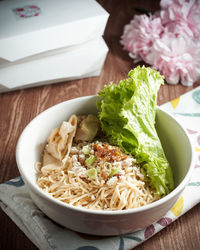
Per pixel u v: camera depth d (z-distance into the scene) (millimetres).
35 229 454
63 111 518
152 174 465
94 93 671
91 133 508
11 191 494
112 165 466
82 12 641
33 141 492
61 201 430
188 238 462
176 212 469
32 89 674
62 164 481
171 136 501
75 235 449
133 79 480
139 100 481
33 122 487
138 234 450
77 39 636
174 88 684
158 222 461
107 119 496
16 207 475
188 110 608
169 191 469
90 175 458
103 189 456
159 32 716
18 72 635
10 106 639
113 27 821
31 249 456
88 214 401
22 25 610
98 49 664
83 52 656
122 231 428
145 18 711
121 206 448
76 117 520
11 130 599
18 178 515
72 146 511
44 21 619
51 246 438
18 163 441
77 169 468
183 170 468
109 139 502
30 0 677
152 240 460
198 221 479
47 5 663
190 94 638
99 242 443
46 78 662
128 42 742
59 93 669
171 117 495
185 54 675
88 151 485
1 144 577
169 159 506
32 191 422
